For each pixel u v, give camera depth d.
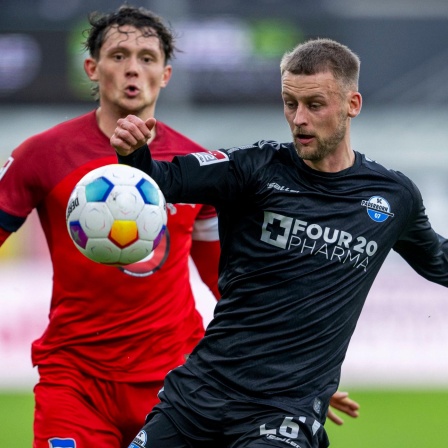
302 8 66.38
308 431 15.98
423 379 48.72
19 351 46.34
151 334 20.22
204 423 16.42
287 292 16.30
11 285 47.97
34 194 20.48
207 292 45.50
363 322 48.84
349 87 16.45
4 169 20.50
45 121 64.81
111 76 20.53
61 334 20.19
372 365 48.62
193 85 65.00
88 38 21.52
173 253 20.53
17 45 64.38
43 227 20.91
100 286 19.94
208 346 16.70
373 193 16.91
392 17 66.75
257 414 16.11
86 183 15.76
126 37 20.47
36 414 19.88
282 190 16.55
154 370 20.27
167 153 21.23
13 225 20.47
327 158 16.72
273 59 65.81
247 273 16.50
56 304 20.44
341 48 16.58
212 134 64.94
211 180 16.20
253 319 16.33
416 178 64.44
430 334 49.25
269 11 66.19
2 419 38.53
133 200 15.50
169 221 20.39
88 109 65.12
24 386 45.72
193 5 65.38
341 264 16.48
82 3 64.81
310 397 16.25
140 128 15.01
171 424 16.75
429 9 66.88
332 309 16.41
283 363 16.23
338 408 20.95
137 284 20.06
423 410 42.31
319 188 16.67
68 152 20.44
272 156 16.83
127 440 20.72
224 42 65.44
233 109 65.38
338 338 16.58
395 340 48.94
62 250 20.22
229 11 65.62
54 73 64.75
